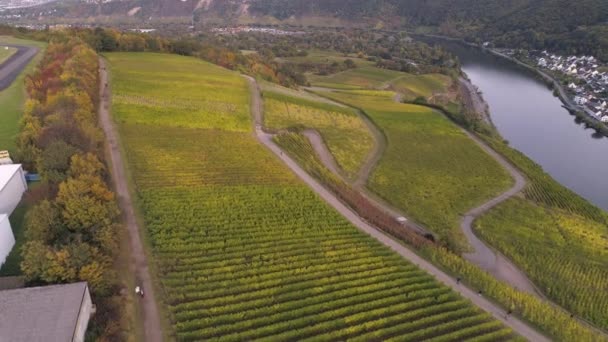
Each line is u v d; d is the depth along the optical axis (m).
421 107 194.12
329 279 71.56
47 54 154.25
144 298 62.25
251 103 156.75
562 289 85.00
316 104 171.25
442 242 93.38
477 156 144.75
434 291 72.38
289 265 73.56
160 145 113.00
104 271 60.22
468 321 66.81
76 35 194.25
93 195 71.31
